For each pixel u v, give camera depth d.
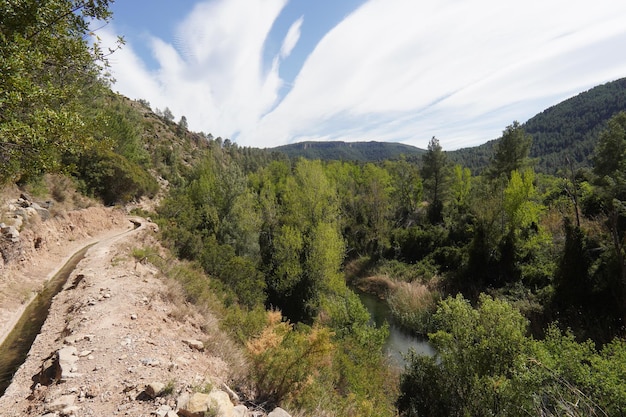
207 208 24.42
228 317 8.29
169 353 5.69
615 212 17.06
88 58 5.96
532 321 17.75
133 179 27.36
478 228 26.23
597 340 14.92
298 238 23.08
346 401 6.80
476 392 9.81
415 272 30.77
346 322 17.05
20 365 5.36
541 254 24.14
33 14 5.04
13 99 4.51
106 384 4.41
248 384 5.48
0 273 8.70
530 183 24.88
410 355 12.95
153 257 12.79
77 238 15.84
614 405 7.12
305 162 29.97
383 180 46.16
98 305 7.37
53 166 6.30
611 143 27.89
